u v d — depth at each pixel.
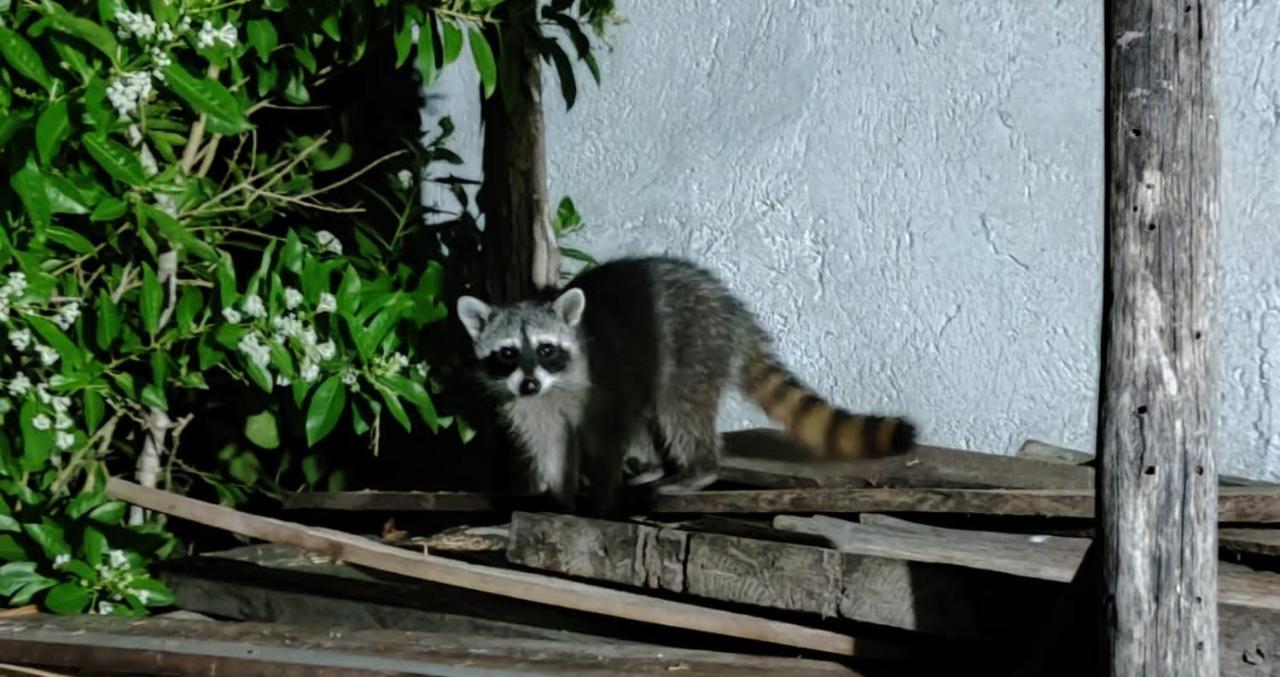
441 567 4.32
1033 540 4.32
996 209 4.79
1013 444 4.80
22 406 4.53
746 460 4.74
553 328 4.70
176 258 4.63
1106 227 3.99
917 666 4.19
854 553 4.20
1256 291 4.64
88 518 4.59
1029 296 4.78
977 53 4.78
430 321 4.72
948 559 4.23
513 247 4.84
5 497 4.63
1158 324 3.96
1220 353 4.64
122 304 4.62
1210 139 3.96
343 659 4.27
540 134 4.82
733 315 4.78
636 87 5.04
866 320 4.89
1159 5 3.95
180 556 4.70
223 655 4.30
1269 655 4.03
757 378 4.79
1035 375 4.78
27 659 4.38
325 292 4.61
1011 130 4.77
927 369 4.85
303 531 4.38
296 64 4.78
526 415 4.73
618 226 5.05
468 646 4.30
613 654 4.26
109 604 4.54
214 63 4.49
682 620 4.25
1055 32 4.73
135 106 4.46
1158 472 3.97
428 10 4.64
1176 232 3.96
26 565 4.56
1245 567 4.23
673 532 4.29
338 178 5.03
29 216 4.48
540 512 4.59
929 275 4.84
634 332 4.71
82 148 4.50
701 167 4.99
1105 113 3.99
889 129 4.85
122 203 4.48
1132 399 3.97
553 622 4.37
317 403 4.61
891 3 4.84
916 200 4.84
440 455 5.07
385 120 5.09
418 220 4.99
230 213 4.80
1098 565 4.01
